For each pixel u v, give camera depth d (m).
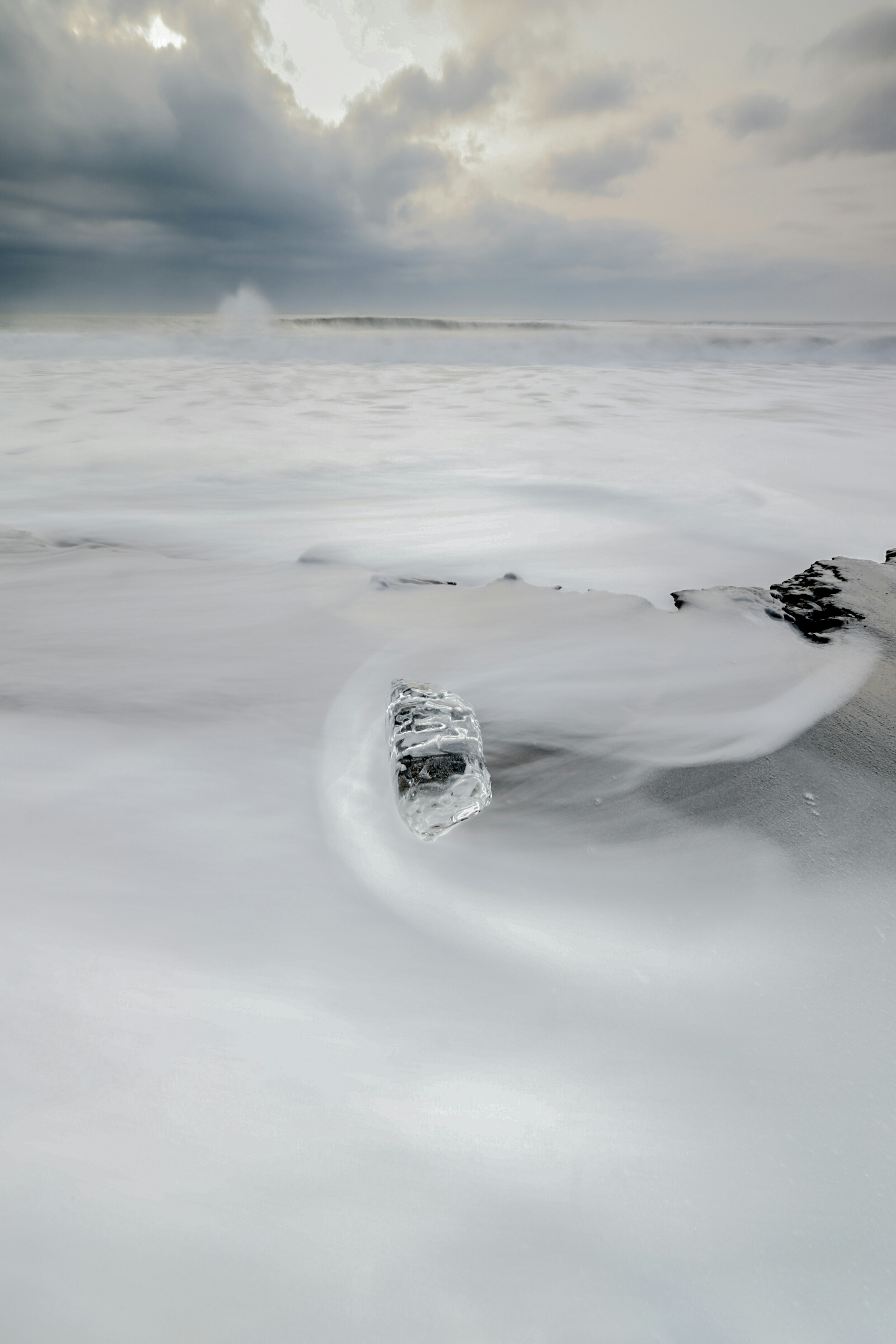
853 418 9.66
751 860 1.57
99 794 1.71
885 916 1.38
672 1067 1.07
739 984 1.23
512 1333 0.74
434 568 4.12
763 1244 0.83
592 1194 0.88
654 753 2.03
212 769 1.88
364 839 1.63
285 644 2.83
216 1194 0.83
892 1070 1.06
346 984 1.20
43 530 4.82
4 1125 0.88
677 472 6.46
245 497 5.72
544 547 4.49
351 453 7.33
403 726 1.79
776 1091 1.03
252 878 1.46
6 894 1.31
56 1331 0.69
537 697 2.37
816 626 2.90
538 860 1.59
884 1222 0.86
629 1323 0.75
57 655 2.70
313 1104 0.97
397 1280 0.77
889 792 1.79
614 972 1.26
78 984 1.12
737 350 21.03
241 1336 0.70
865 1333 0.75
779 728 2.13
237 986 1.17
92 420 9.11
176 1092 0.96
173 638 2.90
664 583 3.97
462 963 1.27
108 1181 0.83
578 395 12.12
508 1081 1.03
